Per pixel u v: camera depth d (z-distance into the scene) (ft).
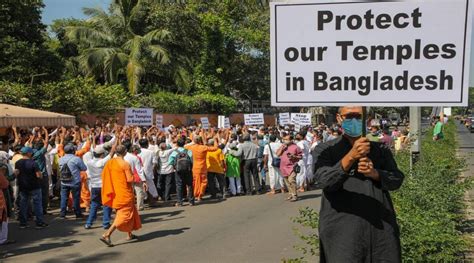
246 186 48.19
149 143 46.26
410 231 17.33
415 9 10.84
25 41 81.25
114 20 109.91
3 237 28.96
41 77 82.23
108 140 39.73
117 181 28.45
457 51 10.75
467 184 25.99
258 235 29.53
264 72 130.00
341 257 10.50
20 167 33.22
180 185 41.86
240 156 47.75
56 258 25.89
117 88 83.46
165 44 108.99
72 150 36.96
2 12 80.79
